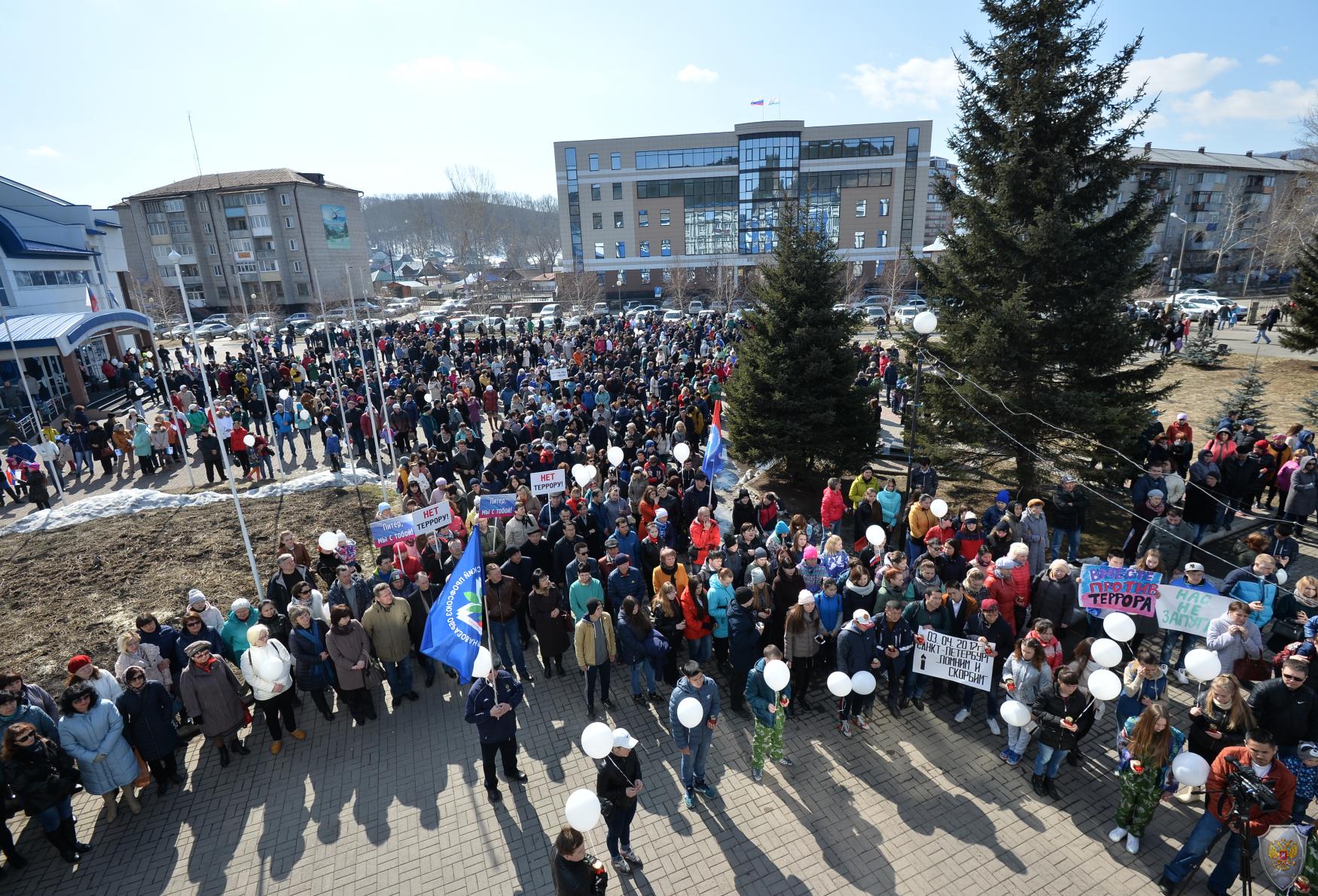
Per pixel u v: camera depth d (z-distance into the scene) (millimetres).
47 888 6656
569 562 10367
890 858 6633
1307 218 51188
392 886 6492
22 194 34938
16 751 6496
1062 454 13688
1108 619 7977
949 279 13969
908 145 68000
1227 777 5773
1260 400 21219
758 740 7559
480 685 7246
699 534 11266
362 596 9648
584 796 5297
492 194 125188
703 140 69562
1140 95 12430
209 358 30688
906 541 11688
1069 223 12719
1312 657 7402
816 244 15203
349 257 79500
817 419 14555
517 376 25391
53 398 26922
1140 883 6312
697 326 40094
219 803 7660
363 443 20938
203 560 13234
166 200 69688
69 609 11445
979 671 8094
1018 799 7359
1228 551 12539
